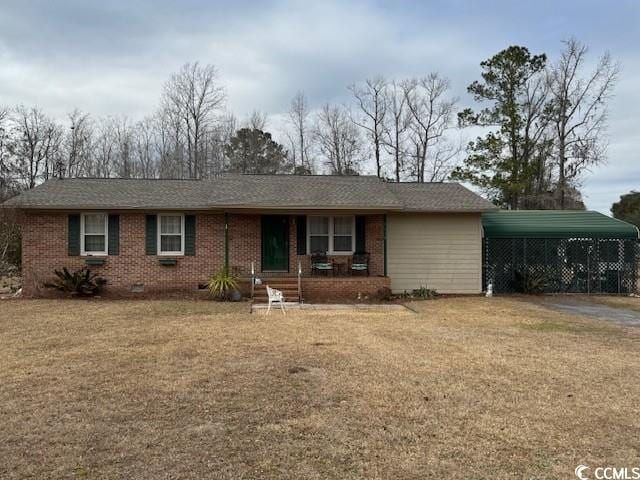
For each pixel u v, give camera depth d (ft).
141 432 15.69
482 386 20.77
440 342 29.84
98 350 27.02
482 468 13.50
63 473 13.00
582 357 26.08
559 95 110.73
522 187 104.83
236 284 50.72
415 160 128.06
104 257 53.21
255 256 55.77
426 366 23.98
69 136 120.26
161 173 123.24
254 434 15.61
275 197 53.42
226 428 16.06
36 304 45.96
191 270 54.49
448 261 57.52
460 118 112.57
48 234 52.65
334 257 56.18
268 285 51.01
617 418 17.21
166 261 53.62
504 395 19.62
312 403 18.51
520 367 23.88
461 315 41.39
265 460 13.84
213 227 54.85
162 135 124.06
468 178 110.22
